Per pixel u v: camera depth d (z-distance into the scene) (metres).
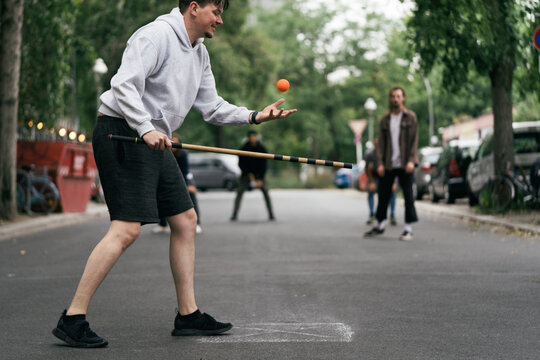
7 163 15.91
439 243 11.44
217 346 4.84
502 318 5.68
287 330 5.32
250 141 17.36
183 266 5.13
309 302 6.47
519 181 15.88
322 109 61.62
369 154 16.08
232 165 43.19
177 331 5.18
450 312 5.94
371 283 7.50
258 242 12.05
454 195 22.08
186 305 5.16
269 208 17.61
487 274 8.01
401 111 12.12
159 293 7.08
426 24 15.21
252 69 43.66
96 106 28.97
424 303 6.34
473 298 6.56
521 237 12.06
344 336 5.11
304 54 59.66
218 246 11.45
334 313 5.96
